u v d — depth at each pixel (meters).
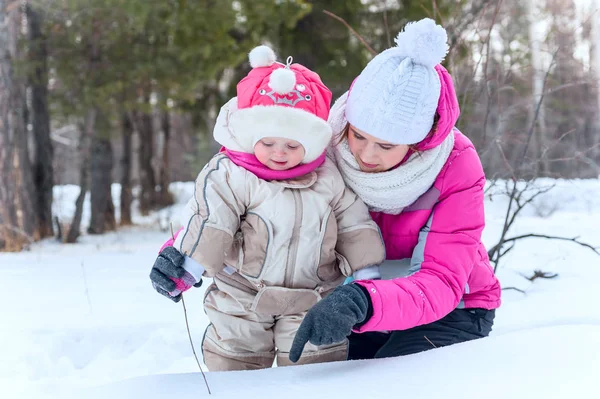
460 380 1.56
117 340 3.35
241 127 1.98
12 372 2.77
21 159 9.34
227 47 9.37
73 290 4.59
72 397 1.65
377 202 2.12
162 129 16.58
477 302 2.25
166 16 8.89
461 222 2.05
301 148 1.97
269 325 2.12
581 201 8.28
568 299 3.30
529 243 5.56
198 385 1.65
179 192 17.33
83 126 10.92
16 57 8.95
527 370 1.58
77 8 8.93
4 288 4.73
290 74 1.94
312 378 1.67
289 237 1.98
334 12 9.56
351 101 2.02
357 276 2.07
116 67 9.47
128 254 7.06
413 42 1.94
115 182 19.52
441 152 2.06
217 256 1.89
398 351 2.21
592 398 1.39
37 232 9.75
